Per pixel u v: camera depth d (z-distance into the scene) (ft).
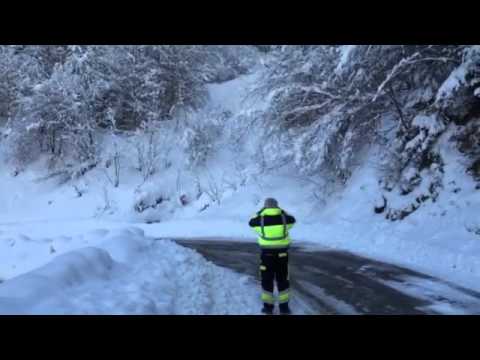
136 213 74.69
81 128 86.94
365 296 24.88
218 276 29.78
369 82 53.98
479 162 43.34
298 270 32.35
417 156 49.01
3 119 101.24
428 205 44.57
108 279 23.44
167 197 77.87
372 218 49.55
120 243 30.89
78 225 69.46
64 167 88.53
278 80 63.93
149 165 83.41
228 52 109.81
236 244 47.62
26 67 94.58
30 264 42.47
